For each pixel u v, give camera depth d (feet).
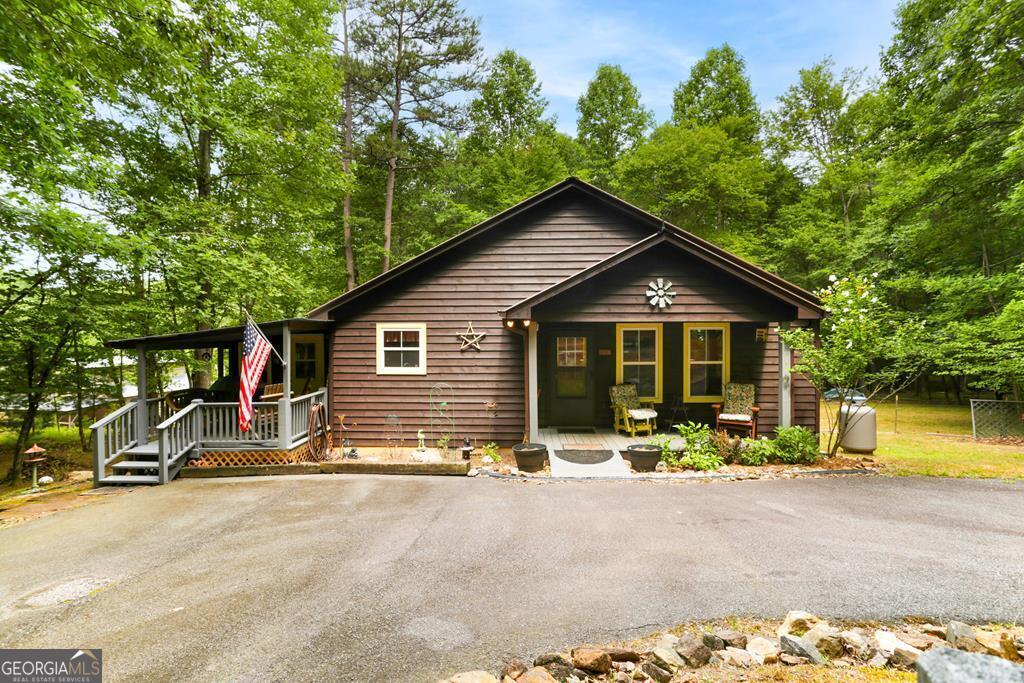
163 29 24.45
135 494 22.76
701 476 23.65
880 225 52.34
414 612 11.09
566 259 32.71
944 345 38.81
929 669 4.31
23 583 13.06
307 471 26.09
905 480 22.61
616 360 33.50
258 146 38.83
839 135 79.41
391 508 19.45
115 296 35.78
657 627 10.30
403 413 32.19
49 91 22.67
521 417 31.94
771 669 8.66
